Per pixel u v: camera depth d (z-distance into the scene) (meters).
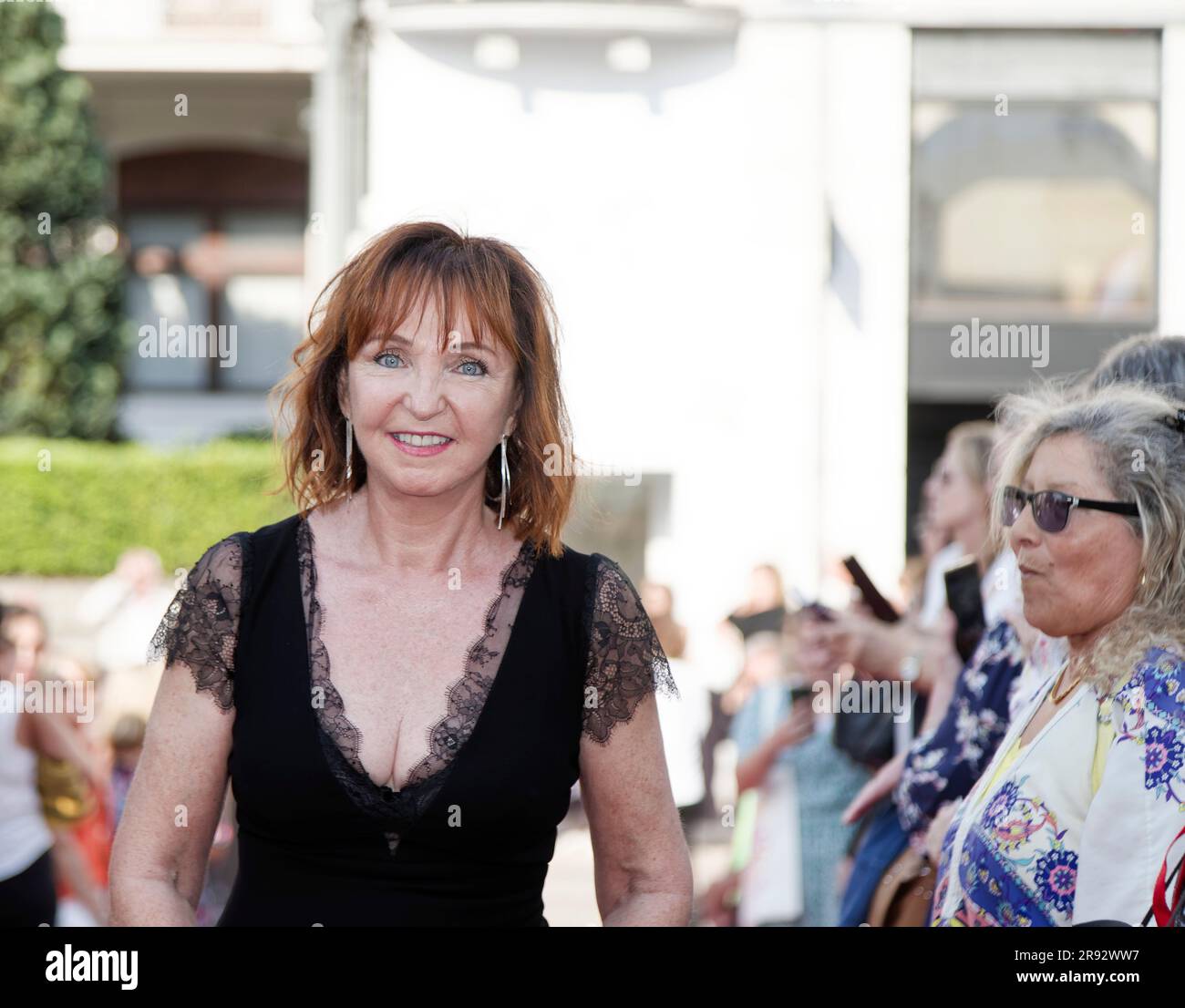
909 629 3.92
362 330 2.16
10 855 4.33
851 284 8.31
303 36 11.88
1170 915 2.07
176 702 2.17
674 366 8.19
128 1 11.84
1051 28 8.45
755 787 4.53
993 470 2.71
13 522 10.52
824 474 8.20
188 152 13.48
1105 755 2.18
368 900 2.11
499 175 8.16
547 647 2.22
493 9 7.91
